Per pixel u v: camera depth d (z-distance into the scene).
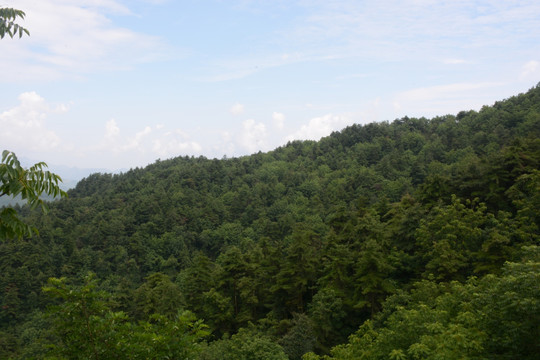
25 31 5.88
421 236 24.33
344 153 138.38
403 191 83.38
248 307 31.53
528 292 8.05
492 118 108.19
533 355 8.31
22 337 44.69
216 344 22.34
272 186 117.06
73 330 5.85
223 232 87.31
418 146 122.44
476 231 21.66
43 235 75.00
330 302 23.56
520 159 27.78
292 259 29.20
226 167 145.12
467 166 31.44
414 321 11.30
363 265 23.34
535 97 105.62
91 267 69.94
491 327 9.07
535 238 19.91
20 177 4.80
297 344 20.95
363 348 12.24
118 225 83.88
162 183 125.00
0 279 57.91
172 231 86.19
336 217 38.56
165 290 31.25
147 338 5.98
